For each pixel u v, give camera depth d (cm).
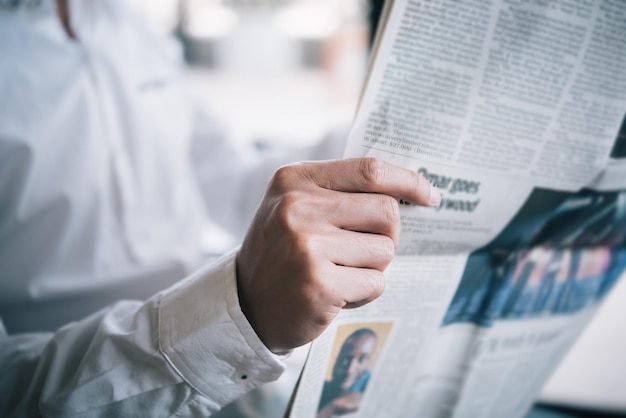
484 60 33
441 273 42
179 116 103
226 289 37
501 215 40
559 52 35
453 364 50
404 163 35
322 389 42
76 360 43
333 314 33
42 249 77
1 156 72
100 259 82
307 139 157
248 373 38
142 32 99
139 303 50
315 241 32
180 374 38
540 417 85
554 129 37
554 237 45
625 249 52
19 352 46
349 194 33
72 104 79
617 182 43
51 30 81
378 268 34
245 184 115
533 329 52
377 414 50
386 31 31
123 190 84
